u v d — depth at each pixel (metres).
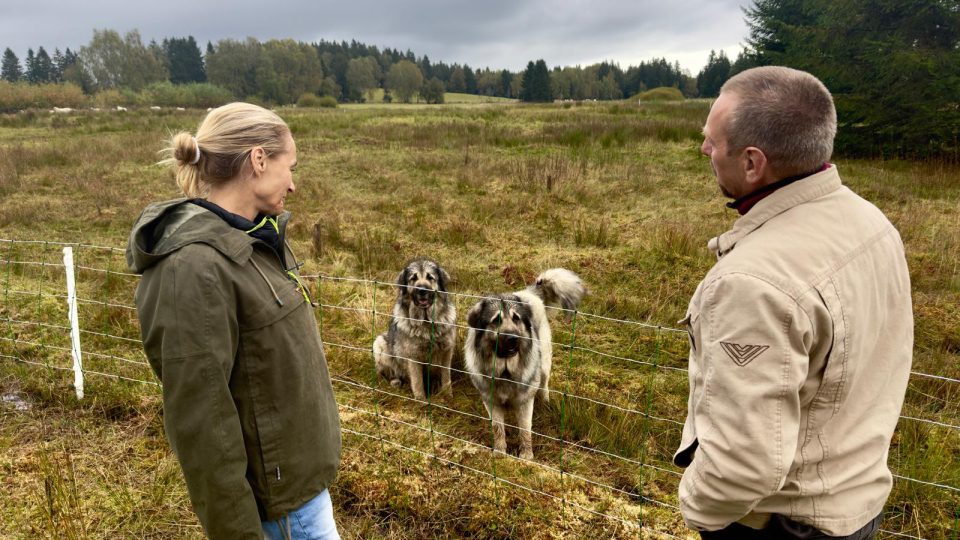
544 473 3.33
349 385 4.66
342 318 5.79
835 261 1.29
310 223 9.02
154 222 1.53
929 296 5.78
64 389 4.27
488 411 4.05
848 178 11.09
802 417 1.37
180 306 1.45
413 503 3.16
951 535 2.83
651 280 6.54
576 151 14.60
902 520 2.96
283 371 1.66
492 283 6.71
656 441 3.79
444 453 3.51
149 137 18.02
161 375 1.53
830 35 15.13
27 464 3.47
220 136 1.62
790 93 1.34
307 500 1.81
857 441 1.37
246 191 1.68
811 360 1.31
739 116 1.38
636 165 12.75
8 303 5.59
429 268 4.69
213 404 1.49
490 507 3.08
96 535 2.96
